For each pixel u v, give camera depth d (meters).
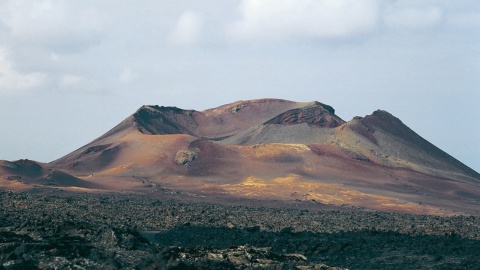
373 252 128.38
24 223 119.88
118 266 85.25
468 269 110.62
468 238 150.62
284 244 137.12
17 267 79.88
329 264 115.62
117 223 167.38
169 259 86.38
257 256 107.75
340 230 170.00
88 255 90.31
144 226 170.88
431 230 166.25
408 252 128.50
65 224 121.31
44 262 83.38
